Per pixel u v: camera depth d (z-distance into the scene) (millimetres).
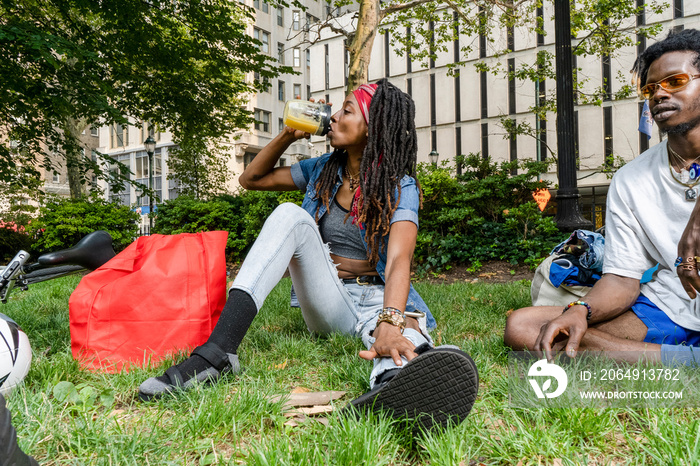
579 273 2521
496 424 1474
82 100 7910
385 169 2004
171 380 1653
